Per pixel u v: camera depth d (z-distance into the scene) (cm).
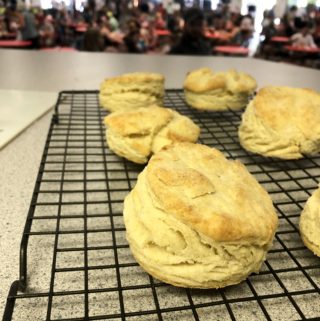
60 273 13
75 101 31
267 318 11
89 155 22
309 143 20
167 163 15
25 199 17
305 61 81
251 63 49
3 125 25
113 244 14
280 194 19
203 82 27
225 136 25
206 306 11
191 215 12
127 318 12
